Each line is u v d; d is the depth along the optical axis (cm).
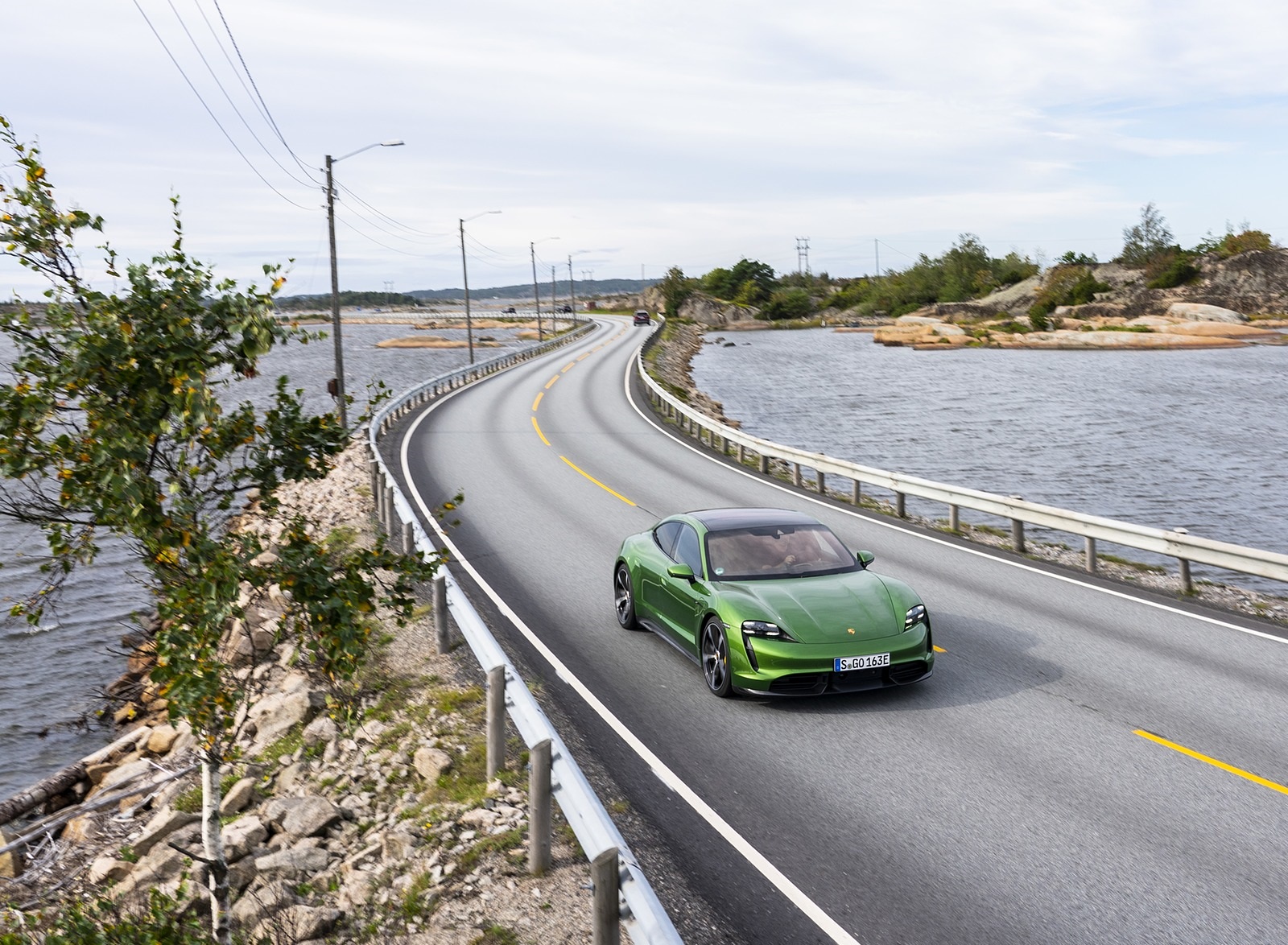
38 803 1130
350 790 798
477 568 1394
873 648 809
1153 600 1190
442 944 548
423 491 2031
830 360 9344
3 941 627
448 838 663
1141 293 13500
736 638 833
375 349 14525
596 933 466
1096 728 781
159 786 1009
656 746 771
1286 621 1098
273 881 662
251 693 1109
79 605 2286
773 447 2239
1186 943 491
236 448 607
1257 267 13125
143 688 1606
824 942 505
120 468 514
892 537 1605
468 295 5412
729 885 563
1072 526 1370
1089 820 626
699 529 985
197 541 548
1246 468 3356
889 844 604
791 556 938
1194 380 6650
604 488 2073
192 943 600
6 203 530
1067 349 10462
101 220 544
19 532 3091
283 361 11169
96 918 667
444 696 910
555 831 650
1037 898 537
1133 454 3709
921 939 504
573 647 1036
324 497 2016
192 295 557
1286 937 492
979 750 743
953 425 4628
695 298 19100
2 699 1714
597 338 9775
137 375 540
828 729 796
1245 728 773
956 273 18775
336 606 575
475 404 3866
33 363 533
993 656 970
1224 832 605
